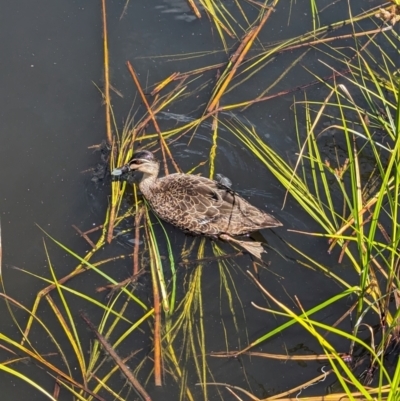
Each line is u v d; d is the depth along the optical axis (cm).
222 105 357
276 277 322
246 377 304
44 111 353
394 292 308
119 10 379
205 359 307
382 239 325
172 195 333
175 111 356
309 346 309
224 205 329
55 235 328
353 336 294
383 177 310
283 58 369
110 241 327
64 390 300
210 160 344
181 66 366
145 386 301
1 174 339
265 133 351
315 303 317
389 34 375
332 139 350
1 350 307
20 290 318
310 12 380
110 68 364
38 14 376
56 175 340
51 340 309
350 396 282
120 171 337
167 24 376
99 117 353
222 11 380
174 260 326
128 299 316
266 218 326
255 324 313
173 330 310
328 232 324
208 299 318
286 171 337
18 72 361
